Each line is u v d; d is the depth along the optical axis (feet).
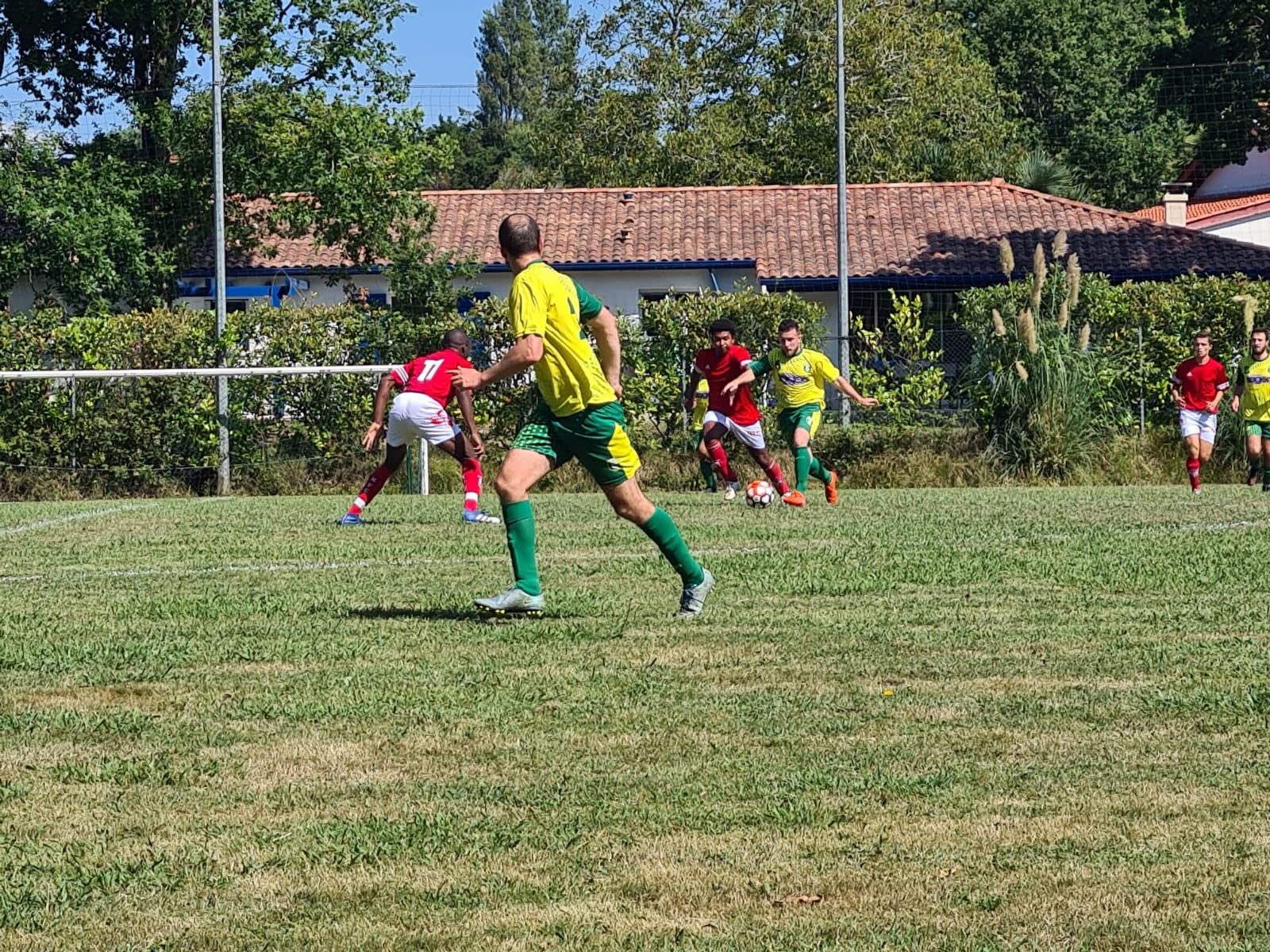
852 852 16.07
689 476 83.92
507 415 86.63
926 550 42.45
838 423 91.61
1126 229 145.28
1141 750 19.85
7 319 86.33
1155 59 234.38
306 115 112.68
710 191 154.51
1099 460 85.76
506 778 19.02
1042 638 28.02
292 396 86.22
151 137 116.78
